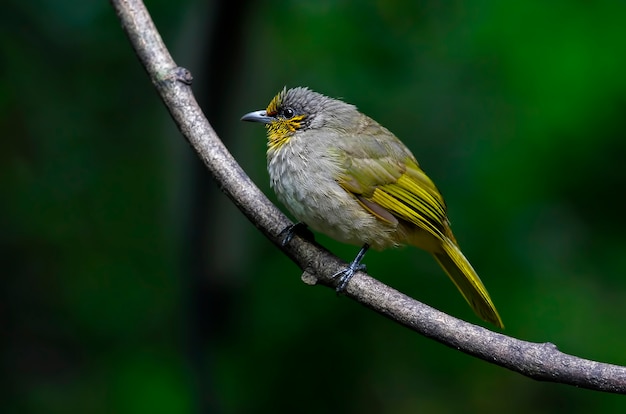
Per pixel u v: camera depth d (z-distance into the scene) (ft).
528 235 42.50
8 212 44.78
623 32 43.19
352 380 42.16
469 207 42.50
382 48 43.39
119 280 44.50
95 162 45.44
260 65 42.68
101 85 45.52
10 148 44.83
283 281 42.52
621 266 42.14
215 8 38.45
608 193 42.42
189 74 28.43
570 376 23.70
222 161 27.76
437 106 43.68
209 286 40.96
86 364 43.78
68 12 44.34
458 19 44.34
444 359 42.73
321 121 32.09
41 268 45.06
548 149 42.65
